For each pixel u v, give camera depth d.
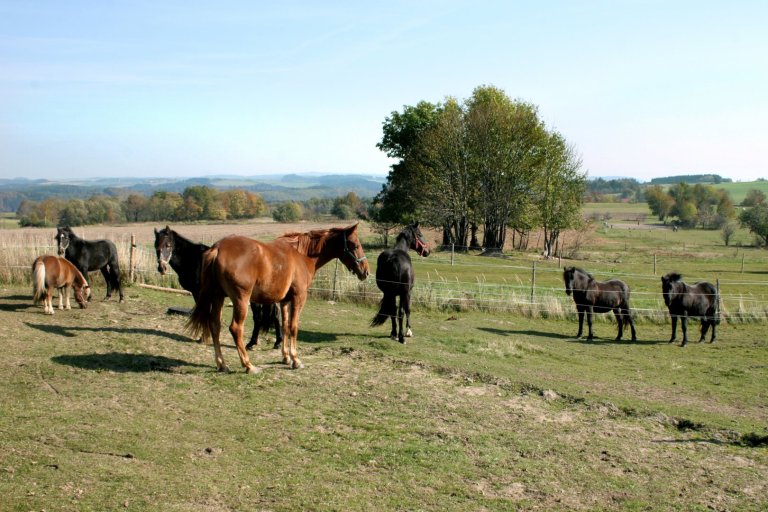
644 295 24.31
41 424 6.41
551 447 7.28
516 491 6.01
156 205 95.69
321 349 11.22
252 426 7.08
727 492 6.31
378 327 15.02
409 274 13.03
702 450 7.62
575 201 49.22
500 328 16.97
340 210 110.56
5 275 16.08
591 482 6.36
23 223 73.50
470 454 6.84
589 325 16.14
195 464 5.92
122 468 5.62
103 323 11.47
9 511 4.59
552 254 50.69
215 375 8.80
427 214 50.19
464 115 49.50
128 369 8.71
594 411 8.88
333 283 20.09
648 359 13.81
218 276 8.53
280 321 11.88
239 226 85.50
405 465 6.38
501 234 49.72
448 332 15.03
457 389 9.38
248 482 5.66
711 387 11.20
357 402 8.33
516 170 46.84
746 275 35.16
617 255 52.22
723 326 19.14
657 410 9.07
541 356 13.18
